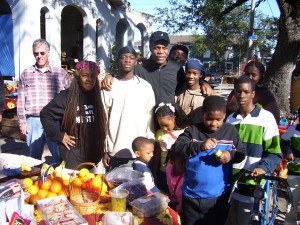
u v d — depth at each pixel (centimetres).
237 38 2328
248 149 264
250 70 318
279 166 386
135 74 361
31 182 239
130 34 1622
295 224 328
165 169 322
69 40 1619
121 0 1401
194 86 344
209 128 241
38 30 1026
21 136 666
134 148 309
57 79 423
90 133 296
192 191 245
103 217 199
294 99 759
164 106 320
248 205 269
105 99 327
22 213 188
